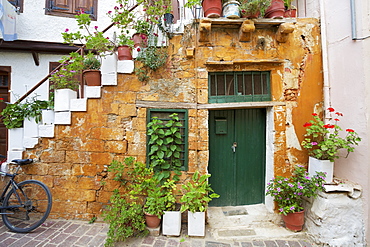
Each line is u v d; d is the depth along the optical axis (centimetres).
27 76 429
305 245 238
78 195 289
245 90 295
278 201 268
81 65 293
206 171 284
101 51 287
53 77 302
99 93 284
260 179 314
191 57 284
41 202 293
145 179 278
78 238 244
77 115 288
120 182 284
